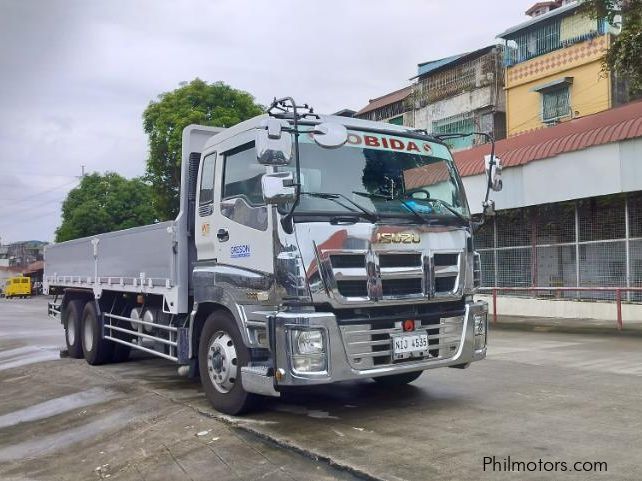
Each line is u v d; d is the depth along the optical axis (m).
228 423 5.77
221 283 6.07
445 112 30.95
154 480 4.86
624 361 8.91
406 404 6.35
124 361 10.24
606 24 23.91
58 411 7.53
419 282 5.76
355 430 5.36
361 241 5.43
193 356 6.76
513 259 16.70
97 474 5.29
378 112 36.31
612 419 5.48
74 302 11.08
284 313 5.27
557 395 6.57
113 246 9.25
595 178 13.95
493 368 8.48
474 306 6.24
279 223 5.35
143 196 44.50
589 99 24.59
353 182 5.75
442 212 6.19
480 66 29.14
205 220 6.59
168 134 25.12
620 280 14.05
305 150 5.62
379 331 5.46
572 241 15.17
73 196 44.47
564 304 15.10
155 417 6.46
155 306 8.30
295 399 6.70
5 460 6.01
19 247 79.81
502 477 4.06
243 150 6.03
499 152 16.98
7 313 28.38
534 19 26.55
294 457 4.83
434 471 4.21
